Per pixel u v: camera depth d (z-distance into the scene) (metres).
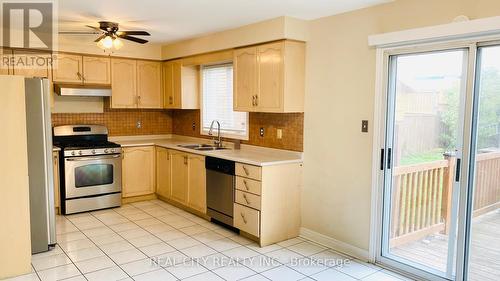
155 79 5.96
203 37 4.95
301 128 4.10
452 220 2.98
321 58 3.85
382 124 3.37
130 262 3.43
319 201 3.96
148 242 3.95
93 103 5.66
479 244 2.86
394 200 3.47
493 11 2.61
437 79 3.04
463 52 2.84
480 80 2.78
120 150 5.30
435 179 3.18
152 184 5.77
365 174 3.51
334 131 3.76
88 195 5.04
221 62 5.22
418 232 3.34
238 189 4.09
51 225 3.70
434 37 2.91
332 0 3.21
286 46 3.85
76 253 3.64
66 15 3.86
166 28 4.45
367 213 3.51
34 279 3.10
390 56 3.32
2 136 3.12
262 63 4.10
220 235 4.18
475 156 2.84
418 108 3.19
